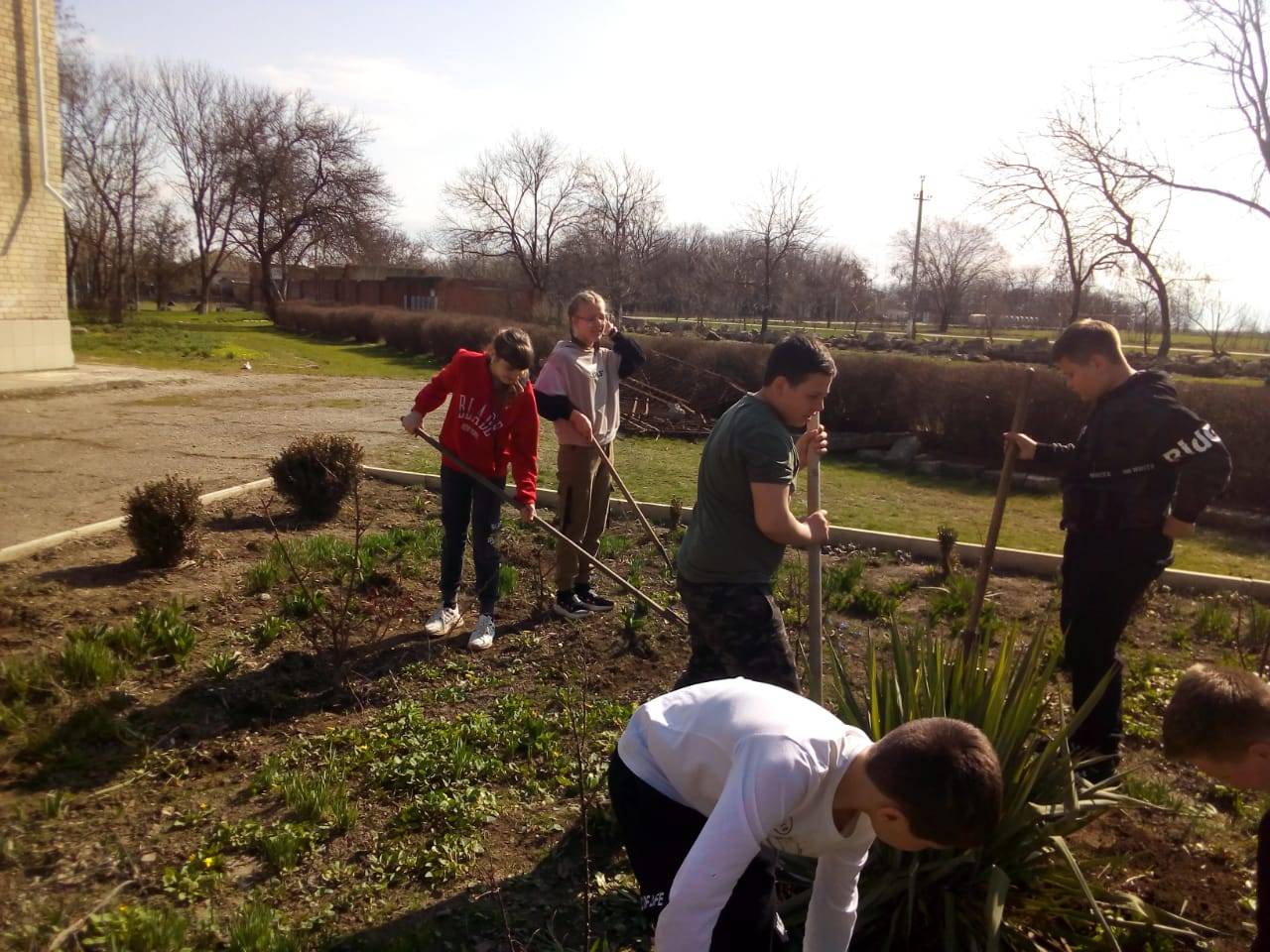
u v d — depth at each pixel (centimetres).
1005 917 284
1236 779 218
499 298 4356
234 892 315
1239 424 955
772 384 318
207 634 519
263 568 594
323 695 459
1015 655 386
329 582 604
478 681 482
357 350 2858
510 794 379
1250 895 317
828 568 672
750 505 321
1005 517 895
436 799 365
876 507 922
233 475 928
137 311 4347
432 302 4597
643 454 1198
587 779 383
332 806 357
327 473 739
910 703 309
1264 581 664
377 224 5184
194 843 340
